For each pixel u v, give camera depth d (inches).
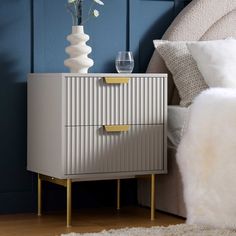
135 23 160.7
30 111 147.1
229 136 123.7
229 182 123.0
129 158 141.8
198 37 162.1
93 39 156.6
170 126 148.9
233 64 147.5
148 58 162.6
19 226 136.1
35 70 150.4
